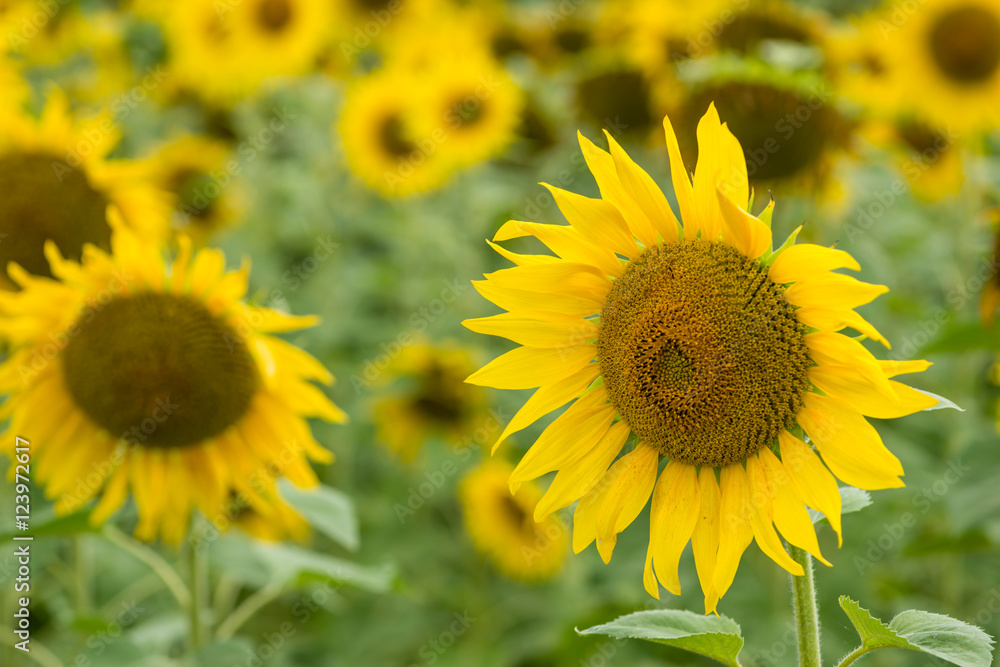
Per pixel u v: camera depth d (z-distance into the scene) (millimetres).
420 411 5523
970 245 4938
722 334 1892
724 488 1977
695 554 1997
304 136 7414
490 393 5422
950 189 4938
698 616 1969
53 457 3367
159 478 3408
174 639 4703
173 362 3168
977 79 4730
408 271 6730
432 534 5730
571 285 2080
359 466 6406
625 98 5117
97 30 7277
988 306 3479
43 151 3924
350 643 5148
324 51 6961
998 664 3932
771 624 4223
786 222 4477
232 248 6621
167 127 7391
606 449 2100
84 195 3934
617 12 5695
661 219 1980
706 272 1912
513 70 6535
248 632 5383
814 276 1819
